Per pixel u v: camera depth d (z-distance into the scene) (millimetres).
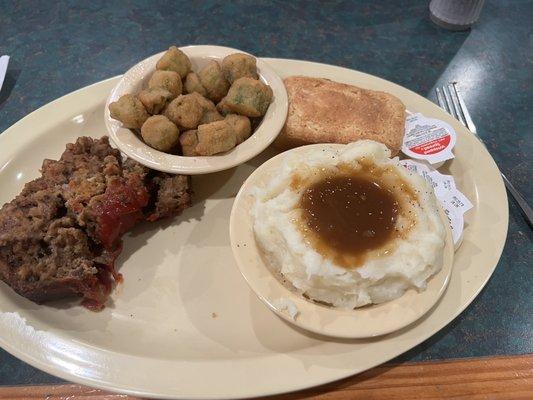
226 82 283
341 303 205
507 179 288
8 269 228
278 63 321
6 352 231
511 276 254
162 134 251
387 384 218
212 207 278
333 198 219
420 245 200
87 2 395
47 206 236
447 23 369
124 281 250
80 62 355
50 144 296
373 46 364
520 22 380
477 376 221
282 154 252
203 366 210
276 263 218
